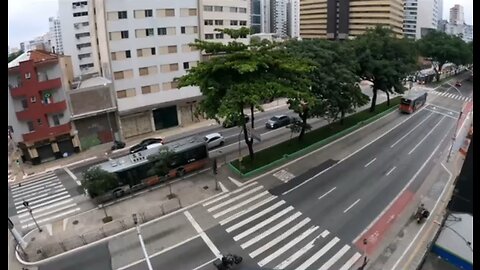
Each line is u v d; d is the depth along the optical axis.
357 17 118.00
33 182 35.59
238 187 31.55
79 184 34.53
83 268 22.58
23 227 27.88
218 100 30.89
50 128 39.34
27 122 38.25
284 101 61.06
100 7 43.22
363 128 47.06
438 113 54.03
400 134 44.50
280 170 34.50
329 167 34.88
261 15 159.50
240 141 42.72
